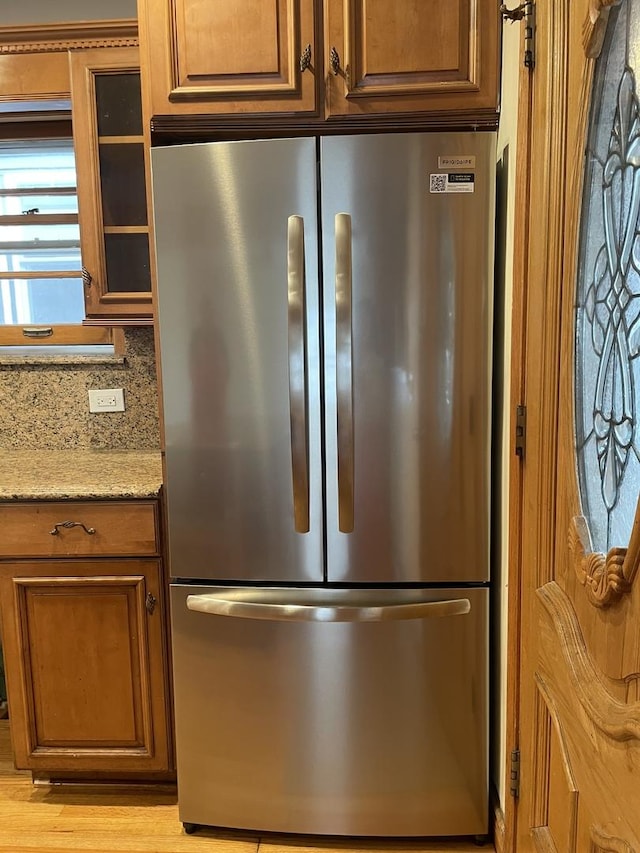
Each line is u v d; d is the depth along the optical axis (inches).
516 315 57.1
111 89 82.4
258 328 68.4
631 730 34.9
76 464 89.1
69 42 81.8
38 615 78.1
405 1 65.9
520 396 57.1
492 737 74.9
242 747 74.0
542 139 51.0
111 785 83.8
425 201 65.1
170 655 78.5
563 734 47.0
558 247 47.9
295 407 67.6
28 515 76.0
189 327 69.5
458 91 66.8
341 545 69.8
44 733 80.4
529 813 56.7
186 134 71.9
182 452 71.2
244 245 67.5
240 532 71.3
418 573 69.9
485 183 64.6
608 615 38.9
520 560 58.6
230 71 68.5
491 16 65.5
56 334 96.7
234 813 75.3
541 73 51.2
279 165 65.9
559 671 47.6
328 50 67.4
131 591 77.4
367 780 72.8
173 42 68.6
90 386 98.0
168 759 80.0
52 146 97.2
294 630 71.1
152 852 73.7
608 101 40.4
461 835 73.6
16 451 98.9
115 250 84.5
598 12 39.6
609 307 40.4
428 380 67.4
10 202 98.0
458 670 70.5
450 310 66.4
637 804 34.8
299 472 68.4
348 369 66.6
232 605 70.6
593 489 43.0
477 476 68.4
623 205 38.5
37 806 81.2
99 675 79.0
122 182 83.7
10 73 84.2
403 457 68.4
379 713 71.6
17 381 98.2
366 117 68.3
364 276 66.4
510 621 60.4
